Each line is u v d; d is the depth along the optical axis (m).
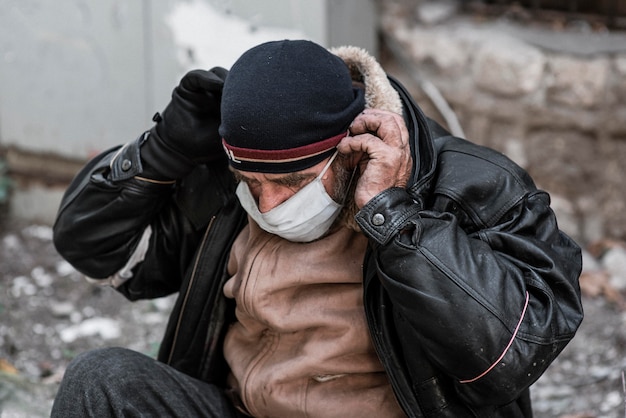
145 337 4.89
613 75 5.14
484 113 5.45
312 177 2.43
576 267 2.49
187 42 5.33
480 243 2.37
